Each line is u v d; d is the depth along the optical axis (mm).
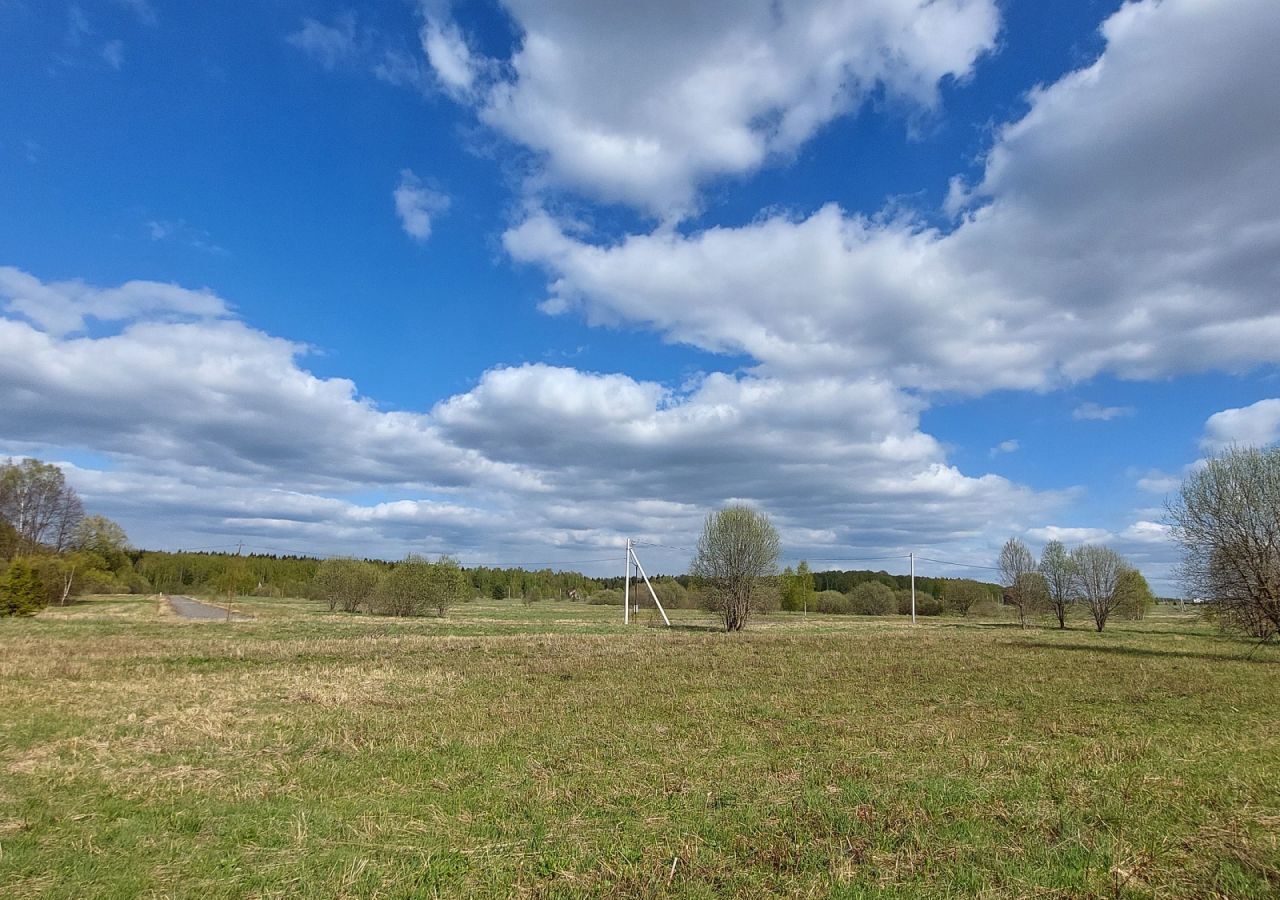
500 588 153250
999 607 92125
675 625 61562
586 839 7887
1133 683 21234
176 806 8969
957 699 17844
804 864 7102
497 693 18641
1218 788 9555
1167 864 6984
